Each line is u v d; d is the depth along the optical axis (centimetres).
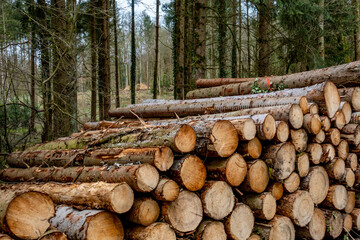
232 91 641
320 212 373
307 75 504
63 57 688
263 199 303
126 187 221
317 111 385
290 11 1014
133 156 264
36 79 677
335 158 396
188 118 456
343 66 453
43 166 396
